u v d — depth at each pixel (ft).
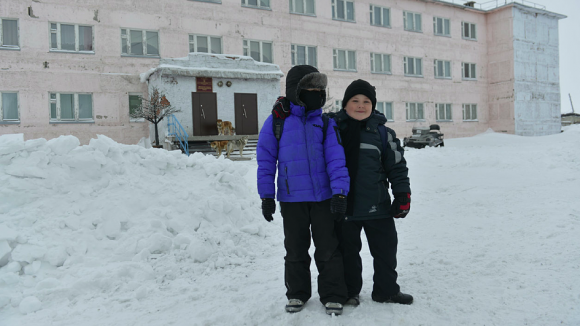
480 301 9.34
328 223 9.50
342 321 8.58
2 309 9.75
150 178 15.52
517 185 26.86
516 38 101.81
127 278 11.51
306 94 9.73
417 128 76.64
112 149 15.35
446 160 43.50
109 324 8.93
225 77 59.31
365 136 9.87
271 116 9.93
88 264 12.01
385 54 89.35
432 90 95.86
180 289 11.02
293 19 77.36
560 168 33.55
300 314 9.02
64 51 59.00
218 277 11.96
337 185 9.13
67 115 59.77
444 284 10.61
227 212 15.48
